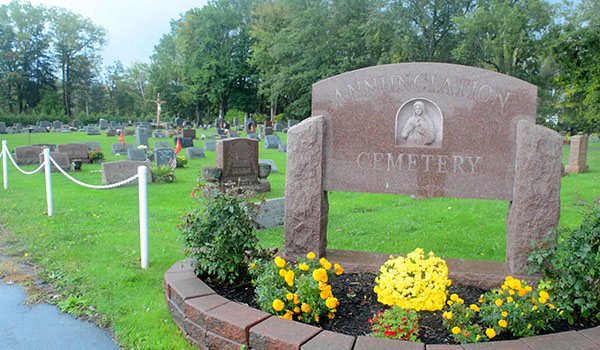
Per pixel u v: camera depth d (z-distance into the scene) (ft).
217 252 13.17
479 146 14.64
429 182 15.19
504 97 14.33
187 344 11.39
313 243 15.79
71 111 250.57
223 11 182.60
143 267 17.31
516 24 86.53
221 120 161.58
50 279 15.94
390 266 12.44
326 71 131.03
